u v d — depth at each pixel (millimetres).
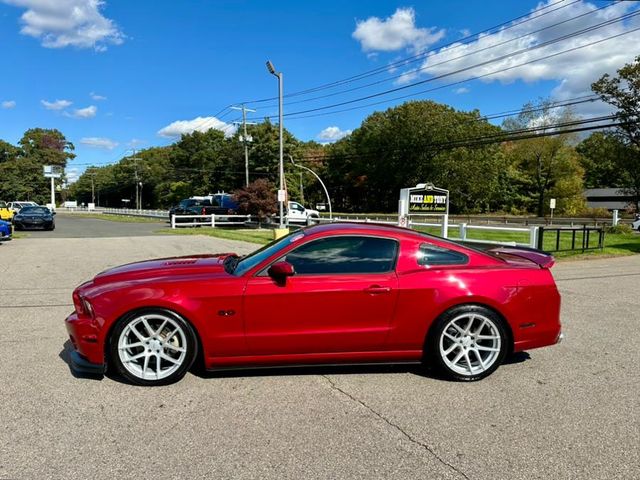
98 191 122750
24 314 6398
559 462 2865
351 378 4219
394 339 4090
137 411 3541
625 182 50188
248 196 35375
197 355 4168
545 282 4273
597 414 3506
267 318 3953
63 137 108625
